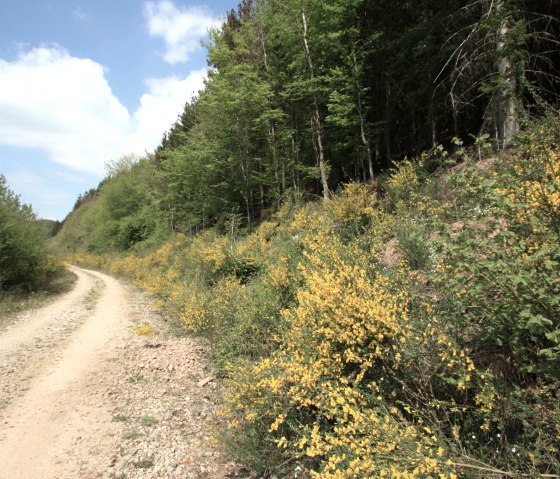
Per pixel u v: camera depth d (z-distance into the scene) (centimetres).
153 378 671
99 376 691
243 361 498
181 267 1697
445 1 1177
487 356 333
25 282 1864
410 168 902
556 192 246
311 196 1923
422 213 664
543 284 251
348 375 371
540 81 877
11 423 525
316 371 353
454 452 259
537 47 866
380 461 257
